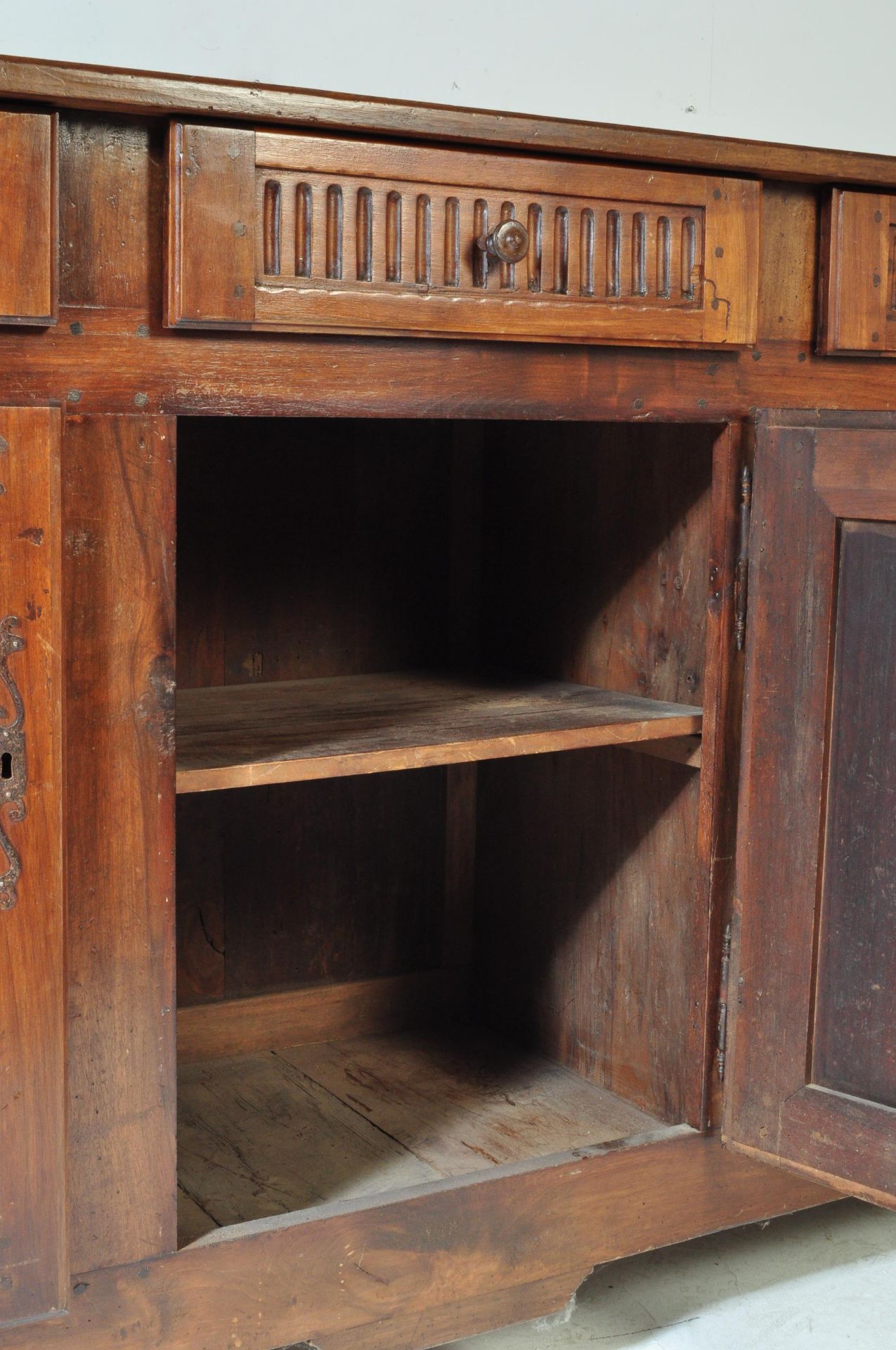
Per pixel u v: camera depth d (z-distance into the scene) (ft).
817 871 4.17
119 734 3.39
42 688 3.22
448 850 5.87
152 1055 3.53
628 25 6.15
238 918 5.53
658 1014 4.89
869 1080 4.13
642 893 4.92
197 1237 3.68
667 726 4.39
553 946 5.46
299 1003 5.66
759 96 6.50
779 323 4.20
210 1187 4.44
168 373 3.34
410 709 4.69
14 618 3.17
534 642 5.45
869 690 4.02
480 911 5.92
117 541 3.33
